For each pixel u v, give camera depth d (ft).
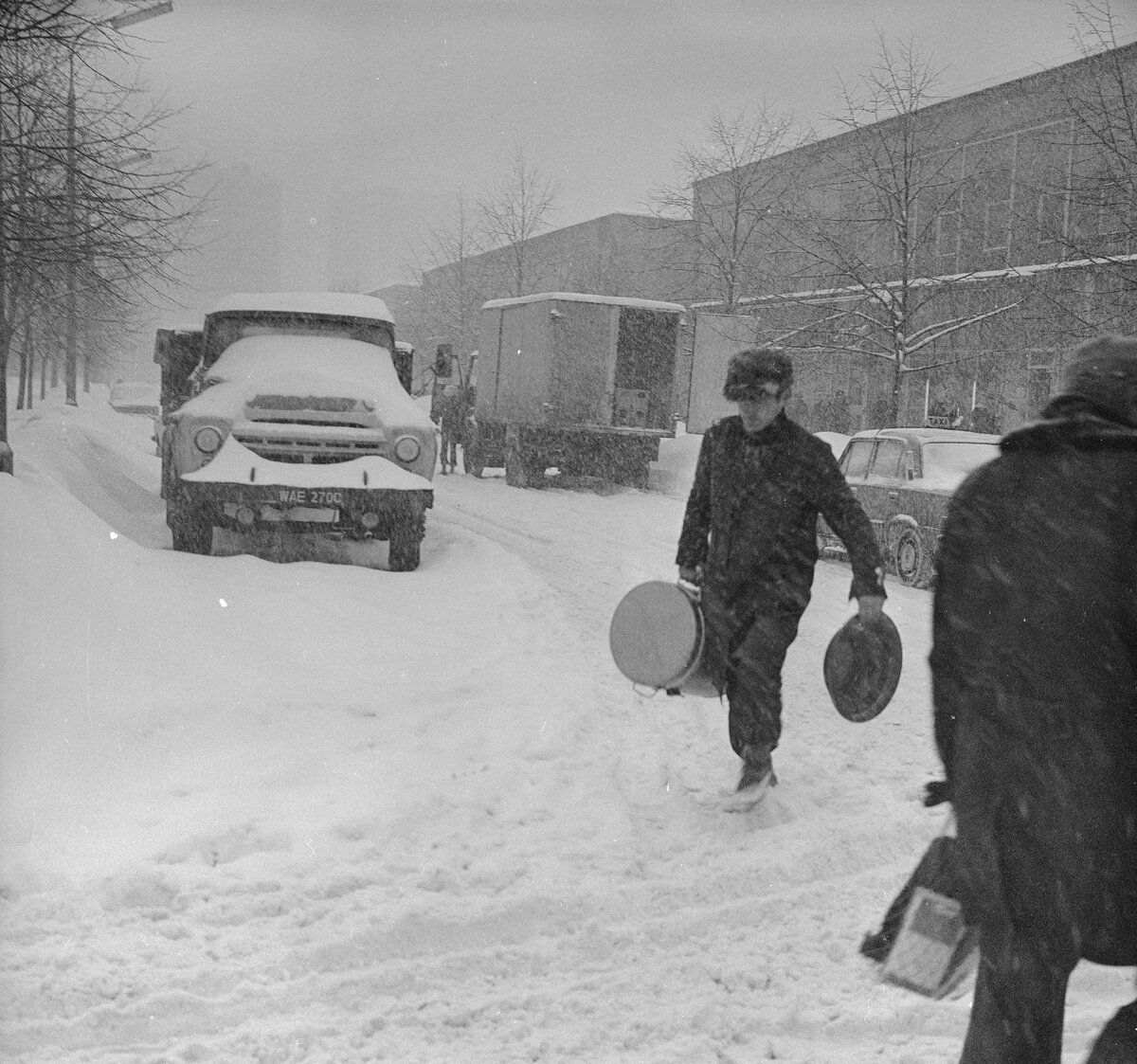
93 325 75.56
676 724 24.58
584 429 84.89
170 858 15.98
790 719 25.59
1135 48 67.46
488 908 15.23
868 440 52.85
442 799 18.74
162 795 18.02
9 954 13.30
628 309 85.92
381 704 23.50
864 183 96.22
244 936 14.20
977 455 49.24
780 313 100.94
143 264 43.68
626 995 13.53
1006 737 9.02
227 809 17.57
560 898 15.61
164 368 54.54
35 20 35.12
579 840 17.76
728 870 16.90
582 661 28.89
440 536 48.83
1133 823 8.75
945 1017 13.15
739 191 110.63
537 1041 12.41
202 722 21.16
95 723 20.03
